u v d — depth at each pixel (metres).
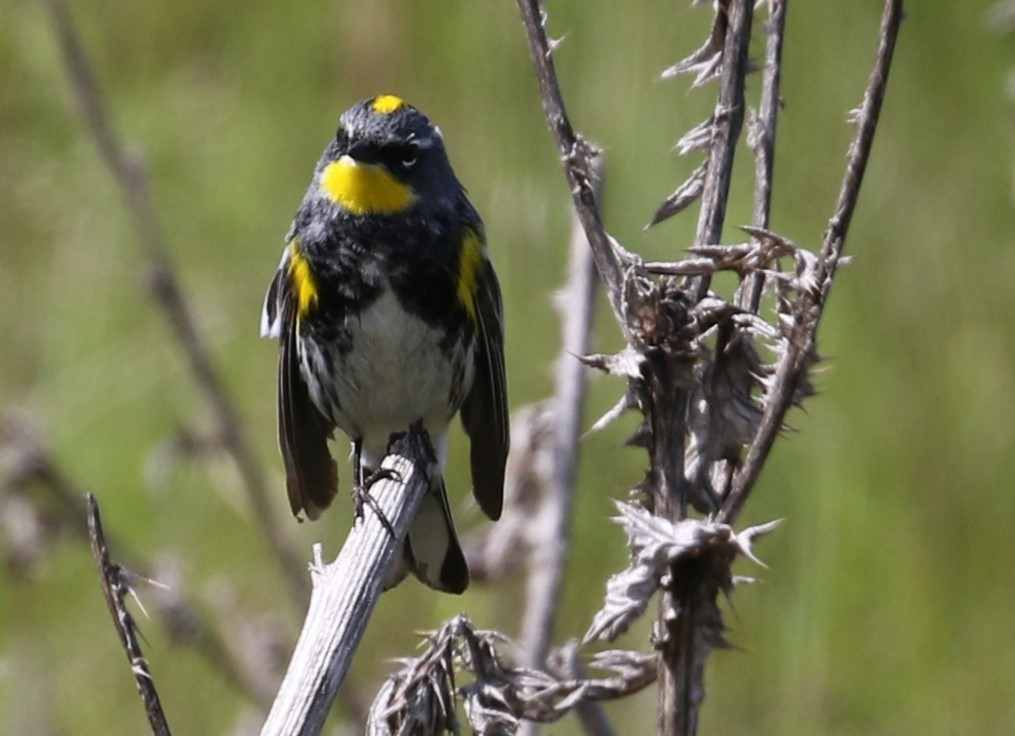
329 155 7.98
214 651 9.62
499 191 11.20
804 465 10.99
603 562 10.80
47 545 9.53
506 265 11.12
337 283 7.69
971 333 11.27
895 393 11.19
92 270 12.93
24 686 11.16
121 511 11.95
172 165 13.15
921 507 10.99
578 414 7.42
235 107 13.15
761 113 5.00
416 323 7.70
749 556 4.13
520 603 10.02
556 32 10.77
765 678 10.82
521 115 11.30
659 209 4.94
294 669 4.62
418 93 11.92
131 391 12.38
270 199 12.98
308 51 12.77
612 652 4.82
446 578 6.82
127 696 11.41
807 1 11.19
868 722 10.75
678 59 10.43
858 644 10.90
